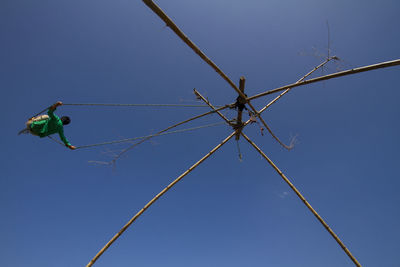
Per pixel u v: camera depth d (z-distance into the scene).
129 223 6.20
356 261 6.17
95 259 5.80
